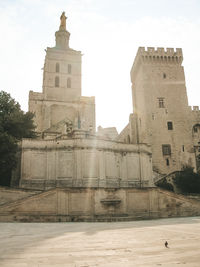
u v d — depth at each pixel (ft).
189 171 180.55
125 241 38.65
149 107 216.54
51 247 34.12
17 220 83.25
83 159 132.36
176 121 213.66
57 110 247.70
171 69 229.66
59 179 129.70
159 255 27.91
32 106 243.19
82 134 167.84
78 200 93.40
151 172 151.43
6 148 115.75
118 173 142.20
